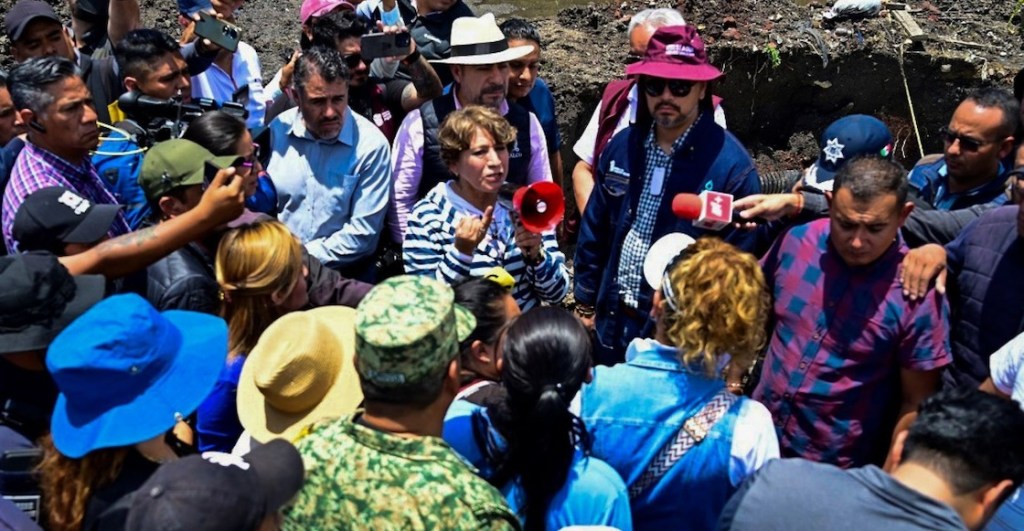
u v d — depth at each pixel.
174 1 6.98
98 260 2.88
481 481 2.14
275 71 6.36
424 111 4.47
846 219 2.94
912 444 2.18
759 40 6.74
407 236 4.00
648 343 2.69
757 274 2.57
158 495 1.79
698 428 2.55
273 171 4.26
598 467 2.47
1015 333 3.17
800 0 7.38
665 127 3.75
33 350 2.50
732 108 6.92
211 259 3.38
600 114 4.88
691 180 3.80
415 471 2.07
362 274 4.47
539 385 2.36
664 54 3.62
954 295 3.36
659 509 2.62
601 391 2.63
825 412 3.20
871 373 3.14
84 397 2.22
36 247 3.07
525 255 3.90
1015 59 7.00
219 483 1.82
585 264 4.27
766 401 3.34
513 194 3.92
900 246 3.12
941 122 7.17
